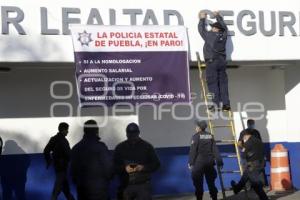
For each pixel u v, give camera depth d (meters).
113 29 12.76
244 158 13.32
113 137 14.27
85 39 12.54
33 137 13.75
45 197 13.76
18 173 13.63
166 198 14.27
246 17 13.66
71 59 12.54
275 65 15.10
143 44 12.95
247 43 13.62
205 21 13.30
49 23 12.39
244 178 12.92
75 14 12.58
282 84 15.58
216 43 13.07
